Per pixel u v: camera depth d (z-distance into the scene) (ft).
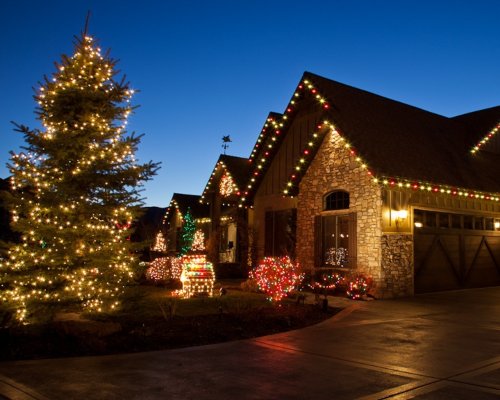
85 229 30.53
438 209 55.88
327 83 60.18
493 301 47.73
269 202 69.15
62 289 29.71
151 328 29.09
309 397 18.11
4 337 25.58
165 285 59.21
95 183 31.45
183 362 23.09
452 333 31.22
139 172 32.37
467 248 59.82
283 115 66.08
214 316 33.83
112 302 31.04
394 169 50.62
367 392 18.70
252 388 19.17
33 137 30.27
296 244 60.13
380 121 59.16
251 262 71.05
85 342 25.41
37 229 29.40
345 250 54.24
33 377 20.21
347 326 33.65
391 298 49.80
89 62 31.91
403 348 26.68
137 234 108.27
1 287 30.45
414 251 53.11
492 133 67.67
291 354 25.04
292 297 48.52
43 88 31.19
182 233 96.73
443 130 68.39
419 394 18.45
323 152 57.77
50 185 30.48
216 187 86.53
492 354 25.30
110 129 32.04
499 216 64.49
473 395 18.31
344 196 55.21
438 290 55.57
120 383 19.60
